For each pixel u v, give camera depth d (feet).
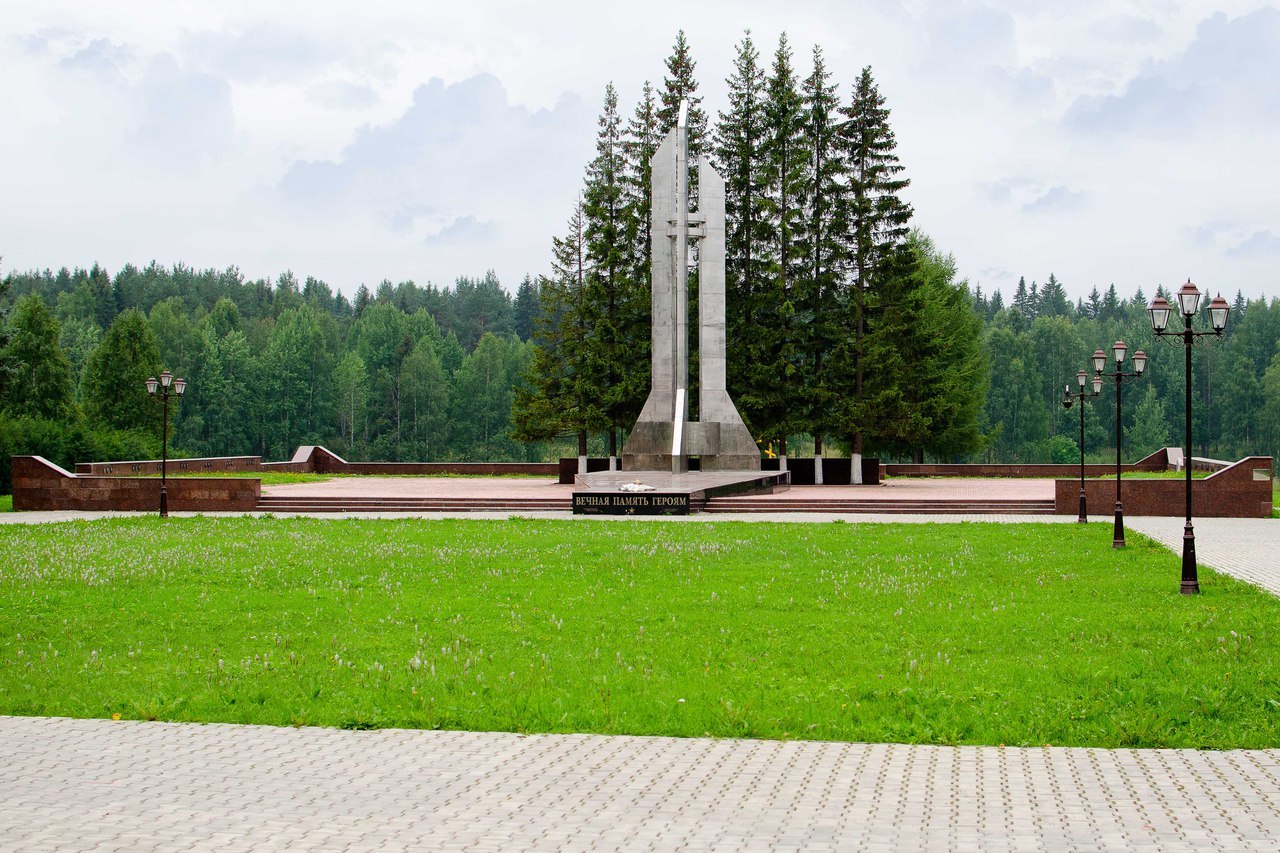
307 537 81.56
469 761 28.86
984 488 138.41
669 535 82.69
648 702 33.76
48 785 27.09
